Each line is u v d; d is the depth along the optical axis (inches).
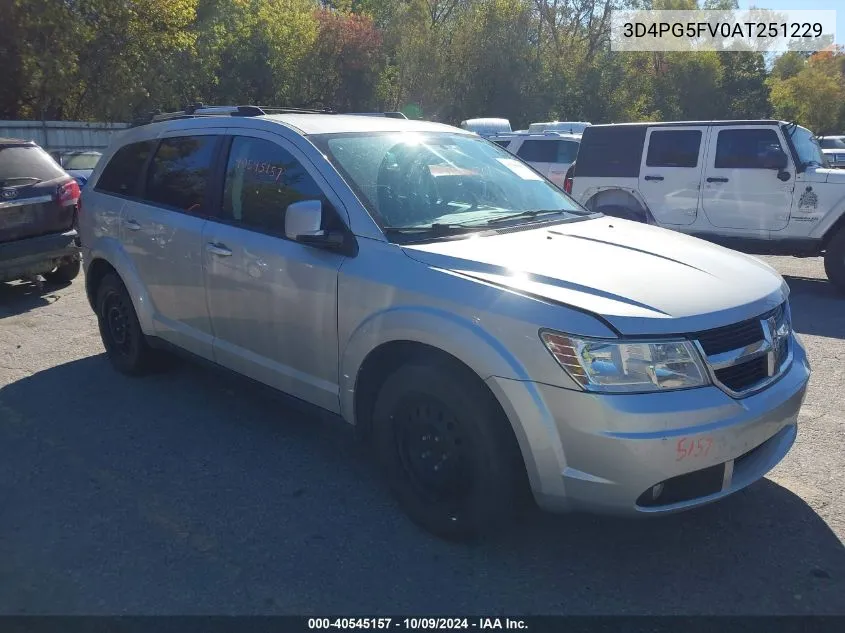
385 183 151.3
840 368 230.5
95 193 217.8
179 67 1011.9
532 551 129.6
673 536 134.2
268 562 126.4
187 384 210.7
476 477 122.3
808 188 355.6
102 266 216.7
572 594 118.1
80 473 158.6
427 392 126.0
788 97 1948.8
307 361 151.0
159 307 193.5
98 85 903.1
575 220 162.6
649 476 108.6
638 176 411.2
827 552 128.8
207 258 170.7
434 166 163.9
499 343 115.6
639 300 114.8
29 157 321.1
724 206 383.6
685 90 1649.9
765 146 369.4
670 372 110.3
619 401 108.3
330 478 156.3
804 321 296.7
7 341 255.3
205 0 1076.5
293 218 137.5
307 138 155.3
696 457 110.3
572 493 113.4
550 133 594.2
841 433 177.9
